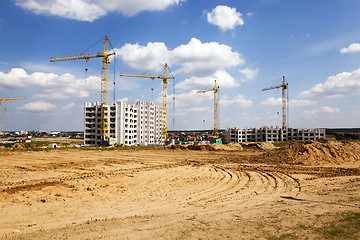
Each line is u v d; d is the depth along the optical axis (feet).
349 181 60.75
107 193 53.06
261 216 33.91
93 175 74.23
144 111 368.48
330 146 106.42
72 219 36.11
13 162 102.42
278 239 24.95
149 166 95.14
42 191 54.65
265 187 58.39
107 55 289.12
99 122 304.09
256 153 158.30
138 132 353.51
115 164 99.96
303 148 104.58
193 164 100.12
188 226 30.25
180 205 43.73
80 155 134.10
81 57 288.71
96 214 38.55
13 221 35.32
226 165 96.22
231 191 55.11
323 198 43.32
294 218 31.68
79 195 51.11
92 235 27.55
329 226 27.73
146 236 26.96
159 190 56.13
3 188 57.26
